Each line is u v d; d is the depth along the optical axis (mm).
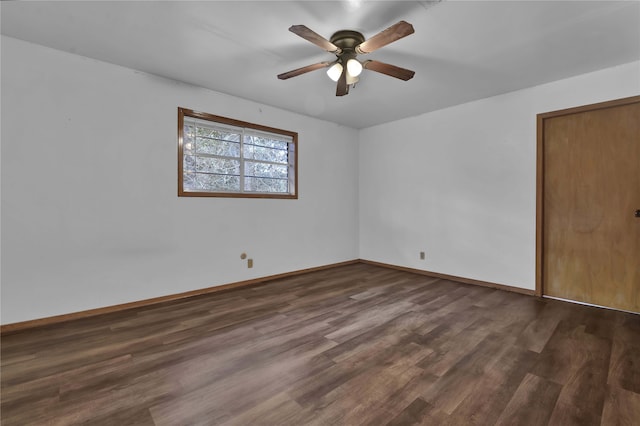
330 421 1394
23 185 2443
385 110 4195
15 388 1644
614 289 2879
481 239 3740
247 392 1608
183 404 1512
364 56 2652
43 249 2529
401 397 1563
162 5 1982
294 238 4328
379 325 2488
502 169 3545
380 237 4961
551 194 3230
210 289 3475
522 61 2732
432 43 2434
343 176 5008
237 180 3797
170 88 3176
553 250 3229
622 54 2596
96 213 2768
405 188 4590
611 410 1453
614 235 2877
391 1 1922
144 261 3033
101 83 2781
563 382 1683
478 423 1375
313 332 2357
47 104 2535
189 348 2094
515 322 2549
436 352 2031
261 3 1954
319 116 4484
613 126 2863
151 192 3070
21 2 1954
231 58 2727
